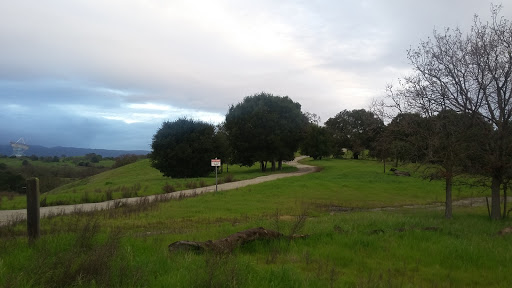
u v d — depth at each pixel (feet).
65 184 183.42
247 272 17.57
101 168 279.90
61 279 14.89
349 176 133.08
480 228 36.83
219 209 56.65
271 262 21.99
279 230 30.60
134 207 56.03
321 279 18.26
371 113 49.39
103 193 81.61
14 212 55.31
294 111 177.17
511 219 46.06
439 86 44.57
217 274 15.60
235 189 92.68
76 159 343.87
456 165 45.27
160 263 18.62
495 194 46.39
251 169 205.87
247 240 25.67
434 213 54.19
